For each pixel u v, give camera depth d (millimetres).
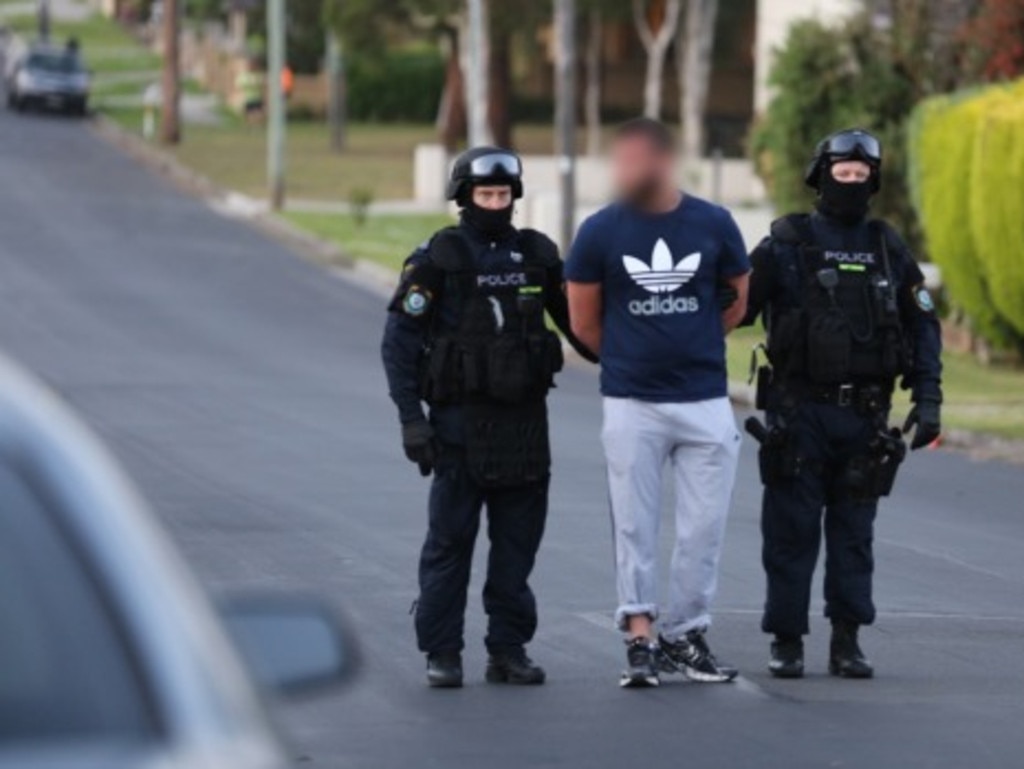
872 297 40312
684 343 38906
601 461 74375
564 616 46719
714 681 40250
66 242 166750
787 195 150750
